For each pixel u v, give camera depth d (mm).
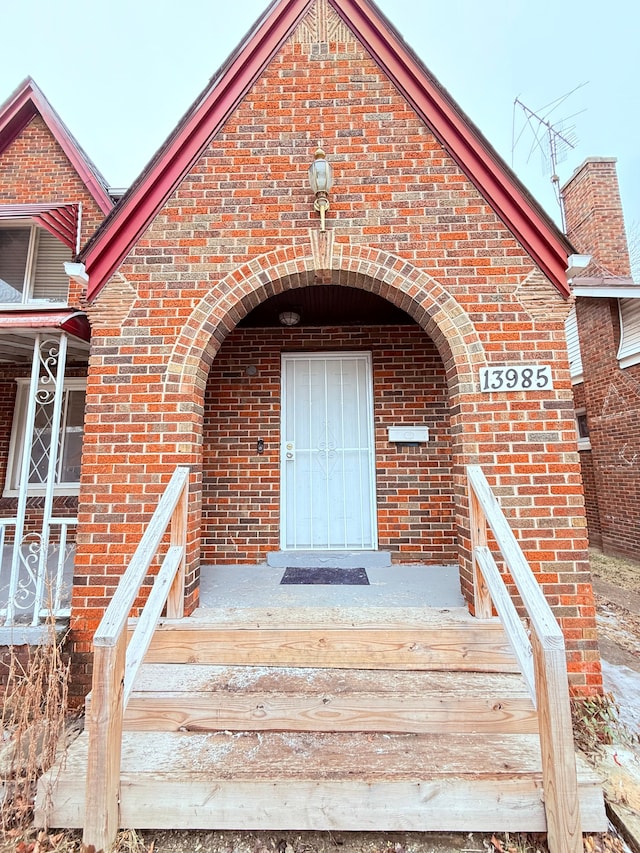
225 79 3805
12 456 6184
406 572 4445
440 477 4980
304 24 3900
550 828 1992
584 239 9102
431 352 5211
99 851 1951
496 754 2266
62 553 3406
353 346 5277
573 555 3254
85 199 5586
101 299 3605
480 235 3621
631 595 6008
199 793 2121
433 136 3754
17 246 5609
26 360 6031
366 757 2244
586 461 9312
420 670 2869
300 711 2473
